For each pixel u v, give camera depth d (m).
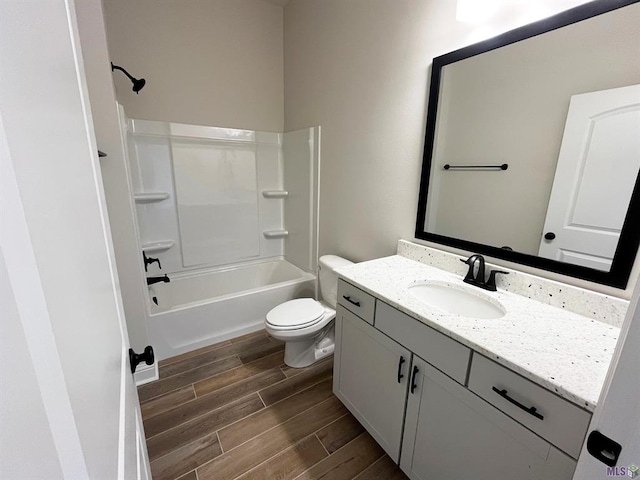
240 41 2.50
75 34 0.51
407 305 1.12
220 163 2.62
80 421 0.30
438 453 1.07
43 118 0.29
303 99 2.48
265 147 2.82
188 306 2.10
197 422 1.54
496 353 0.83
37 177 0.26
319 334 2.02
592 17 0.94
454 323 0.99
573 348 0.86
